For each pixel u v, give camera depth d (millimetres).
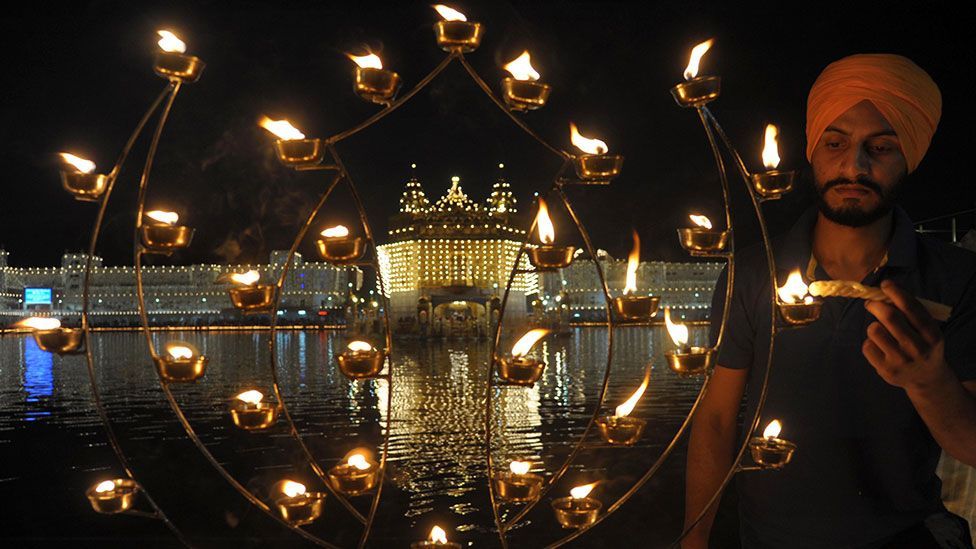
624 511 4934
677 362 1642
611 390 13398
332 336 55062
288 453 7504
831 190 1717
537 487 1670
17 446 8156
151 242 1637
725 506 4766
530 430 8859
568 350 30250
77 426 9586
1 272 102500
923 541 1746
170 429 9211
